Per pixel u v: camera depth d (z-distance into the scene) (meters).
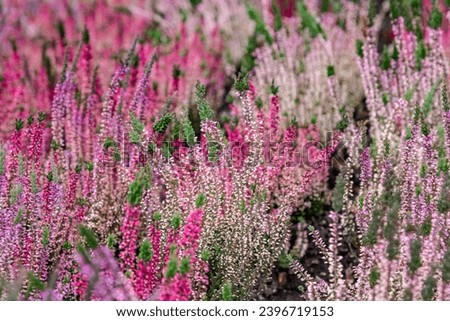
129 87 4.99
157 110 4.97
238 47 5.99
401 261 3.19
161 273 3.21
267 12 6.12
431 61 5.02
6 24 6.46
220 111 5.61
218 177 3.67
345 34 5.89
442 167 3.49
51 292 2.99
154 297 2.94
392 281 3.09
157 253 3.04
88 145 4.61
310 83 5.42
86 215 4.04
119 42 6.34
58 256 3.64
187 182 3.61
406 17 5.24
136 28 6.63
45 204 3.61
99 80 5.14
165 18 6.79
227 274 3.68
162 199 4.45
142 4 6.80
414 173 3.73
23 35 6.50
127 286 2.86
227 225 3.77
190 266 2.86
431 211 3.45
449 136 3.85
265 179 3.99
